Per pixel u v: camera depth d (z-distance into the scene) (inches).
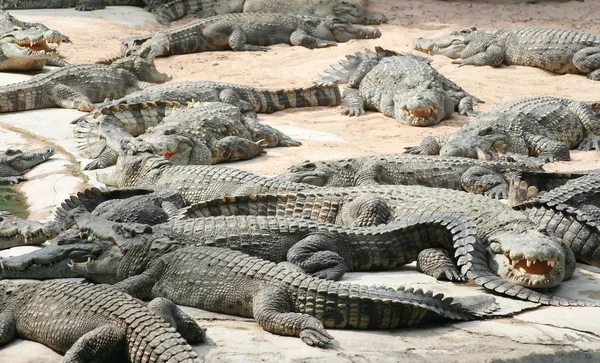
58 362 485.4
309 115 1184.2
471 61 1456.7
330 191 717.9
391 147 1017.5
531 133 1022.4
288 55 1519.4
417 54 1535.4
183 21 1852.9
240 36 1567.4
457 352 498.6
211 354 483.2
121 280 586.2
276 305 521.3
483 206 676.1
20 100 1165.7
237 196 700.7
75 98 1181.1
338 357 481.7
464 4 2009.1
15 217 695.7
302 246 615.5
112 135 916.6
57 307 498.0
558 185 815.1
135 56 1294.3
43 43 1362.0
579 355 509.7
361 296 523.5
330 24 1617.9
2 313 512.4
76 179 875.4
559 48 1397.6
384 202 693.3
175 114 983.6
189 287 559.5
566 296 592.7
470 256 599.5
